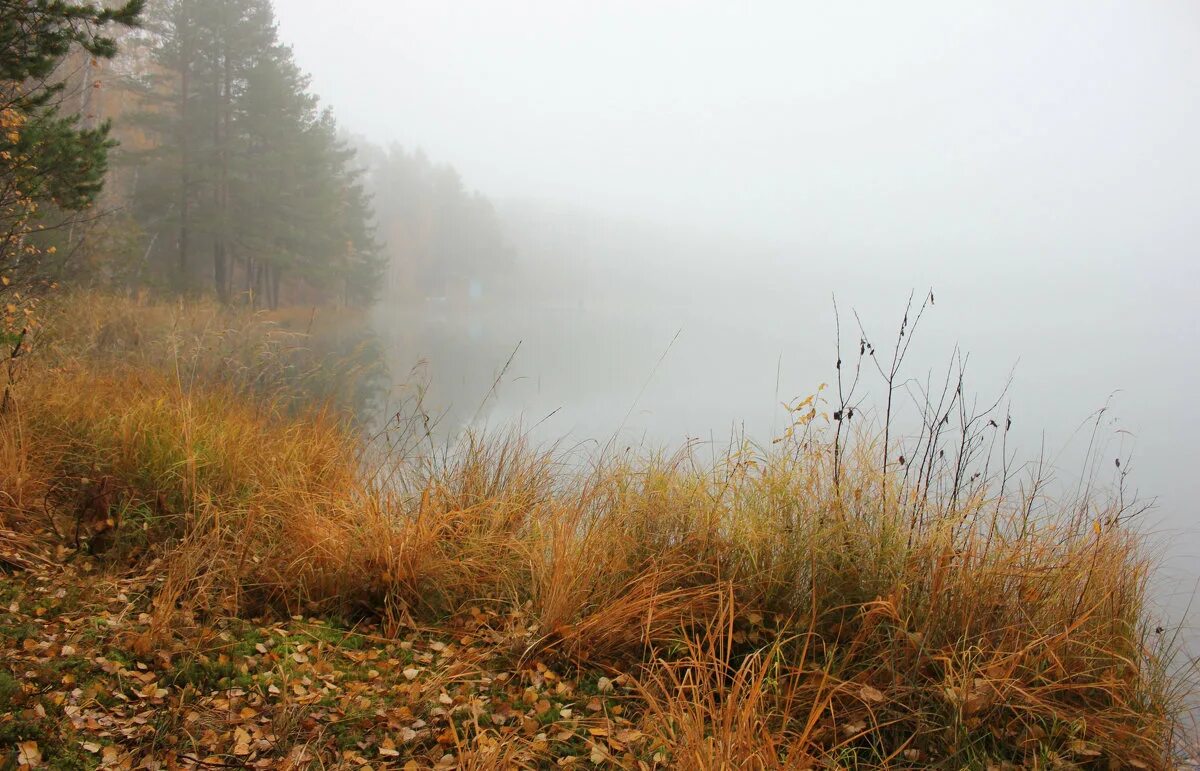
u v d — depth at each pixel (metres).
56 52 7.55
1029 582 3.45
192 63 31.80
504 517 4.51
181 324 11.86
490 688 3.13
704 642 3.41
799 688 3.05
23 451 4.67
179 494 4.76
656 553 3.97
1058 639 3.13
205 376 7.70
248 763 2.51
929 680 3.05
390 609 3.73
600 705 3.03
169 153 30.12
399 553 3.93
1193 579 5.12
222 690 2.96
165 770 2.43
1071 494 4.93
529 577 4.09
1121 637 3.27
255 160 32.59
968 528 3.71
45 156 7.90
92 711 2.68
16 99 7.47
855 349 33.34
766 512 3.95
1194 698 3.28
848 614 3.45
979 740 2.80
